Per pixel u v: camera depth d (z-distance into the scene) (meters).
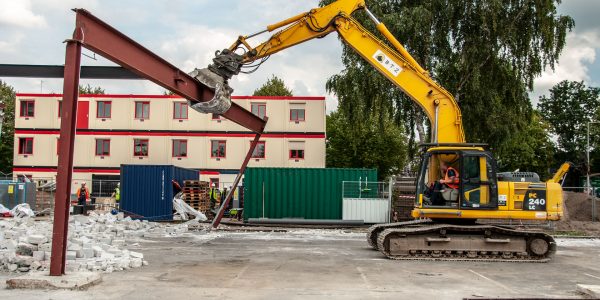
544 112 72.81
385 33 15.28
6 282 8.65
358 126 32.38
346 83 31.28
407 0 31.19
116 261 10.92
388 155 52.59
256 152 42.28
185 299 8.00
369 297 8.37
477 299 8.07
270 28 15.56
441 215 13.48
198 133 42.62
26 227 15.93
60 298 7.93
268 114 42.09
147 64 11.69
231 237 18.77
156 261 12.20
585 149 66.31
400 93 31.61
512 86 30.17
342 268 11.48
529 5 29.73
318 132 41.78
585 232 23.12
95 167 42.59
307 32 15.49
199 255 13.42
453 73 30.61
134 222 20.34
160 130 42.72
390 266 11.96
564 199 30.58
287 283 9.47
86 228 17.91
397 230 13.24
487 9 29.25
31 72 12.55
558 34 29.73
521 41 30.02
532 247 13.30
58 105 42.94
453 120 14.53
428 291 8.97
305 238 18.81
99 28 9.94
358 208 25.67
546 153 61.22
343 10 15.39
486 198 13.38
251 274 10.42
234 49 15.55
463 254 13.42
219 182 42.19
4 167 62.25
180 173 28.69
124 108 42.91
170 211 26.56
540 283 9.99
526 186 13.41
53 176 42.41
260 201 26.44
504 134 29.38
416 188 13.88
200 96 14.28
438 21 30.86
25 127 42.75
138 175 26.80
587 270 11.82
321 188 26.34
